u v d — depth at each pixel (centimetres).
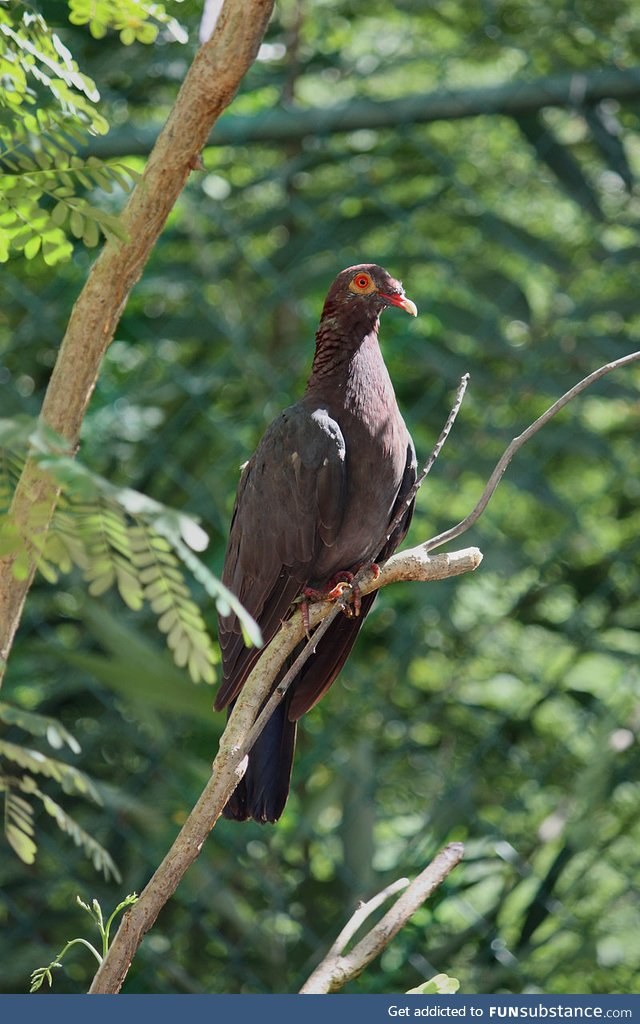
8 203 366
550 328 824
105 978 297
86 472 220
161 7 393
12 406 804
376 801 819
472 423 852
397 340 811
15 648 795
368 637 849
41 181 354
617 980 770
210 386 809
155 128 735
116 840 785
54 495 243
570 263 809
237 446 797
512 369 859
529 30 823
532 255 802
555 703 865
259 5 351
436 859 370
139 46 796
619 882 812
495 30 821
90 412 814
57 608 808
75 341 362
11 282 777
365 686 792
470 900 848
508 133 866
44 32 377
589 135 849
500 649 857
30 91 382
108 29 758
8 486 241
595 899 809
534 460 808
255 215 835
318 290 820
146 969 774
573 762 818
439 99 748
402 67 883
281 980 764
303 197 855
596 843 741
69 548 242
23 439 220
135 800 738
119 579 244
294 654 568
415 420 833
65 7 706
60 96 375
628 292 830
